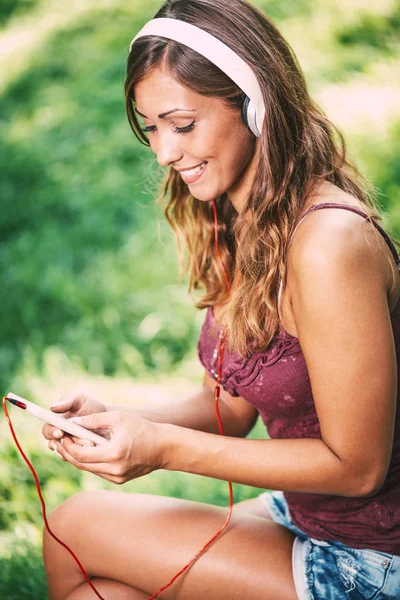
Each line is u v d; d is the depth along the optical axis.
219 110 1.60
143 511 1.79
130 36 6.36
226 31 1.58
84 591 1.76
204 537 1.73
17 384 3.43
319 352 1.54
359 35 5.66
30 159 5.17
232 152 1.64
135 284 4.01
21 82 6.18
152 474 2.79
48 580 1.86
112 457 1.58
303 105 1.74
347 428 1.54
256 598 1.68
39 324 3.94
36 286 4.14
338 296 1.50
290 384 1.67
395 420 1.65
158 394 3.29
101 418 1.62
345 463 1.56
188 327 3.70
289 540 1.76
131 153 5.00
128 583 1.75
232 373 1.78
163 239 4.22
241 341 1.70
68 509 1.81
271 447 1.61
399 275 1.61
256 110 1.60
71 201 4.75
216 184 1.67
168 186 2.19
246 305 1.68
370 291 1.51
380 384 1.52
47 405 3.25
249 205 1.69
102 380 3.45
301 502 1.75
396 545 1.68
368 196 1.84
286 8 5.99
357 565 1.68
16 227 4.71
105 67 5.99
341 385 1.53
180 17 1.58
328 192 1.63
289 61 1.71
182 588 1.71
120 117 5.39
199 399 2.02
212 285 2.05
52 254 4.37
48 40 6.66
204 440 1.63
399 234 3.77
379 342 1.52
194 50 1.55
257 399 1.75
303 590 1.66
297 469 1.58
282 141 1.64
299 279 1.55
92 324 3.81
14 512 2.61
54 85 6.02
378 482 1.58
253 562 1.70
